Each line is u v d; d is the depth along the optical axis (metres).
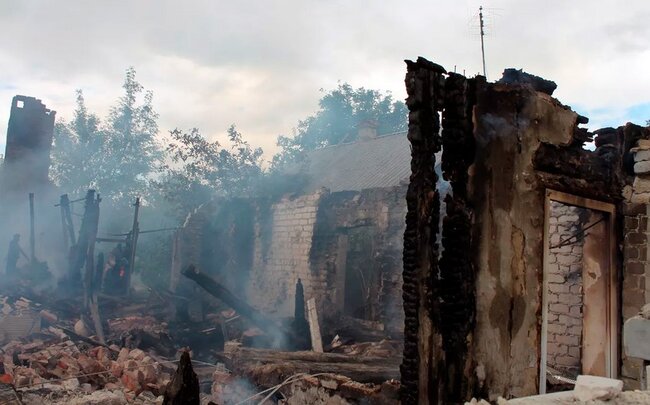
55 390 9.93
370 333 14.12
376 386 8.36
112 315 17.34
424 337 6.62
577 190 8.73
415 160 6.81
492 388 7.21
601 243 9.78
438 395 6.66
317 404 8.88
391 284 16.45
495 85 7.66
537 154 8.11
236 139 27.44
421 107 6.82
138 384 10.57
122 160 36.97
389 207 17.17
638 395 3.77
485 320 7.23
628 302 9.50
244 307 14.71
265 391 9.38
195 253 24.86
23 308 15.35
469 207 7.22
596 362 9.69
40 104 30.61
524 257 7.80
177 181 28.44
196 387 4.80
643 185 9.53
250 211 23.47
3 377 10.13
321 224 19.62
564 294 10.95
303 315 14.55
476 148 7.36
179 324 16.31
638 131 9.88
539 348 7.89
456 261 7.01
